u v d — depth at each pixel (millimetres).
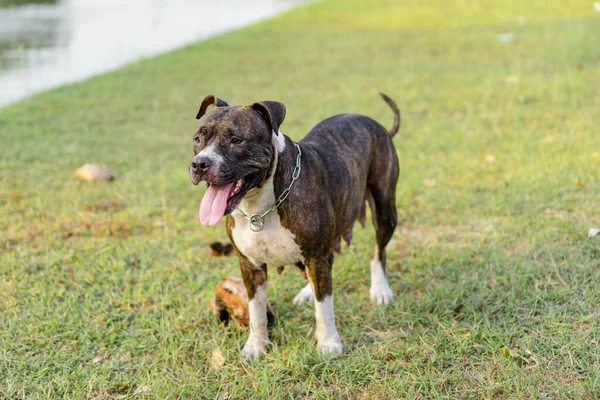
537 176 6426
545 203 5863
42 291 4809
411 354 3879
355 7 21219
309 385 3684
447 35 15164
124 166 7617
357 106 9672
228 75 12281
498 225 5570
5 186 6875
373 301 4574
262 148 3508
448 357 3812
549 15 16672
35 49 15531
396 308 4406
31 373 3906
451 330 4047
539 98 9219
